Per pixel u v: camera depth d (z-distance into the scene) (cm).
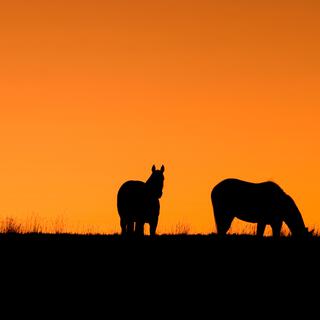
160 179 2953
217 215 3278
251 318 2056
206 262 2516
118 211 3045
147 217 2944
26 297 2169
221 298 2203
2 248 2619
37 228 3031
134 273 2395
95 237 2838
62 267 2433
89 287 2266
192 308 2119
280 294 2250
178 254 2594
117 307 2111
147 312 2081
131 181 3045
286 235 3291
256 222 3212
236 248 2684
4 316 2025
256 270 2452
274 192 3142
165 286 2289
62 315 2042
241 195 3206
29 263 2464
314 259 2573
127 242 2734
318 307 2153
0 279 2314
